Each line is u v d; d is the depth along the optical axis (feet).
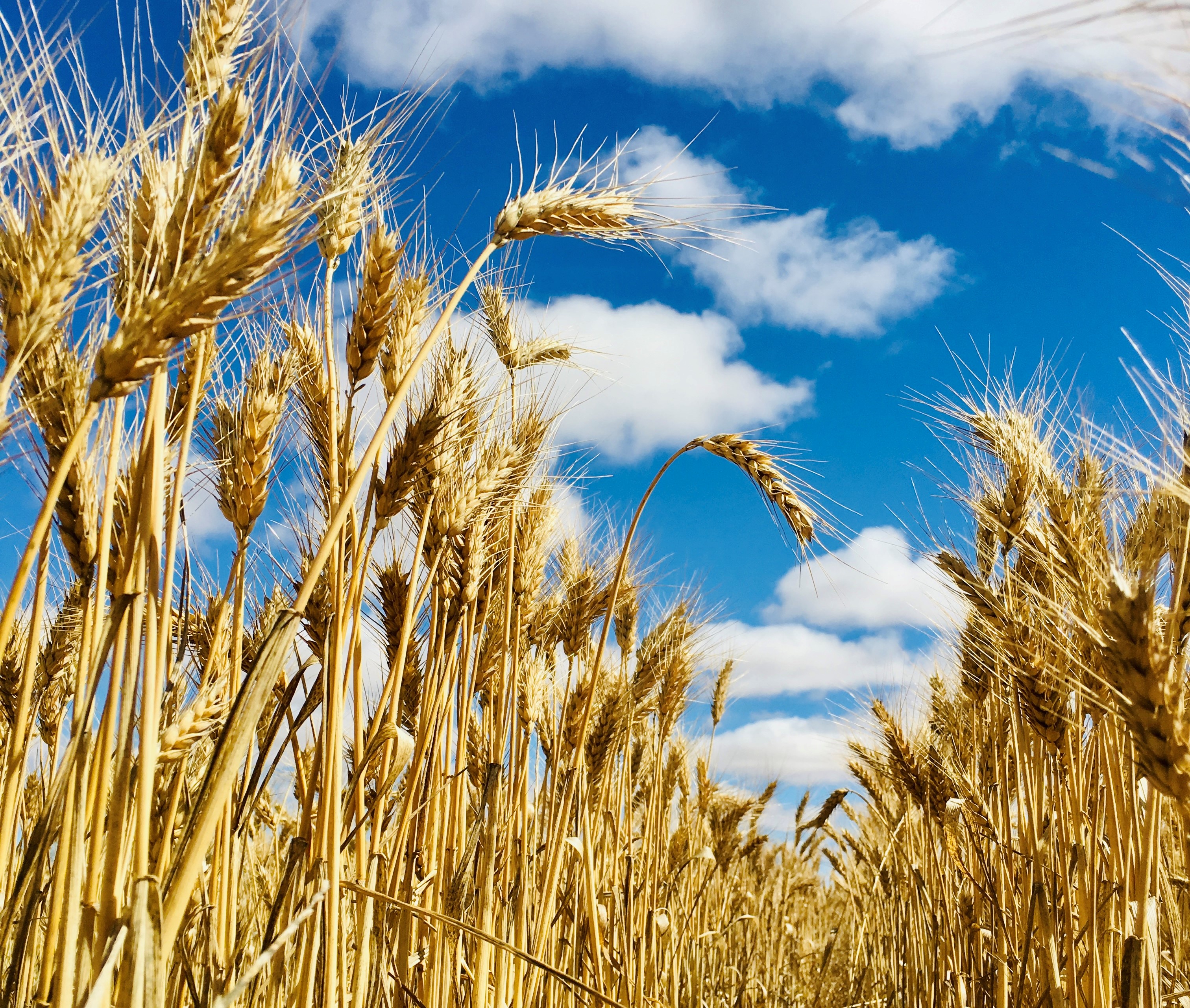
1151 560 7.36
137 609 6.89
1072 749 12.84
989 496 13.56
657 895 22.24
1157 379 7.27
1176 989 13.07
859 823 34.06
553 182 10.51
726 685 33.47
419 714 11.74
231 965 9.37
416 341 11.20
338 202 9.40
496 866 14.90
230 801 9.56
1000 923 14.90
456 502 11.88
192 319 6.28
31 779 11.67
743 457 13.66
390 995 11.81
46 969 6.66
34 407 6.77
